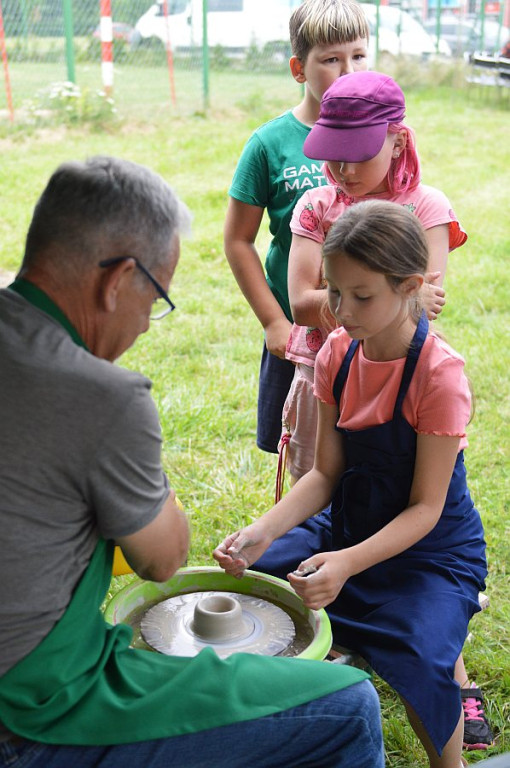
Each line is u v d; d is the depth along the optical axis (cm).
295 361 292
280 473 299
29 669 168
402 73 1761
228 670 181
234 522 368
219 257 788
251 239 322
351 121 250
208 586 242
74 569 173
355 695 185
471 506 251
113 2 1538
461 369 226
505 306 668
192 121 1370
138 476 170
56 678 170
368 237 204
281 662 187
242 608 230
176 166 1108
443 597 226
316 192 281
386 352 227
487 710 266
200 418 463
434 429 223
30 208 901
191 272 749
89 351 182
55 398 164
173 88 1430
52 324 173
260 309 316
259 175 311
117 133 1285
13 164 1085
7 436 164
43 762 169
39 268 175
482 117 1530
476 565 242
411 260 209
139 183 174
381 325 214
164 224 177
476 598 238
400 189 265
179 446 436
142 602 235
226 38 1709
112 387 166
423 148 1262
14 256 753
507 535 361
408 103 1620
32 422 164
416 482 230
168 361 550
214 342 598
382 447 232
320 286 278
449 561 237
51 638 169
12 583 165
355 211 210
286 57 1698
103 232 171
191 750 174
